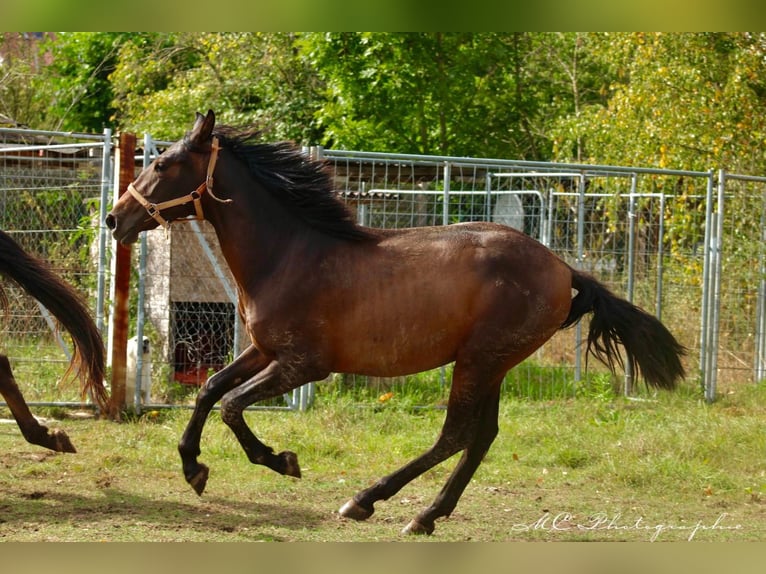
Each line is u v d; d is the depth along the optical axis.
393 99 24.70
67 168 14.66
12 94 27.25
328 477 9.38
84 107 31.77
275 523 7.66
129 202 7.45
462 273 7.20
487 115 26.75
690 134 19.44
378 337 7.23
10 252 8.24
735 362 15.73
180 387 13.23
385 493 7.34
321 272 7.27
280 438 10.53
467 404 7.30
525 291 7.21
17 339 13.56
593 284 7.63
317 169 7.51
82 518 7.54
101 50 31.59
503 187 21.39
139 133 26.12
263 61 27.27
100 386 8.52
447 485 7.57
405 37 24.17
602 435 11.05
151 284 13.99
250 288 7.43
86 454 9.88
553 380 13.62
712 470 9.76
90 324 8.46
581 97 30.84
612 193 17.33
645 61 20.11
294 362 7.27
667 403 12.89
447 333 7.23
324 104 26.19
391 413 11.95
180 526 7.42
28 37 28.02
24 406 8.64
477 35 24.98
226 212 7.48
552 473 9.76
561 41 29.86
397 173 16.89
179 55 29.73
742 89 19.09
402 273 7.23
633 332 7.56
